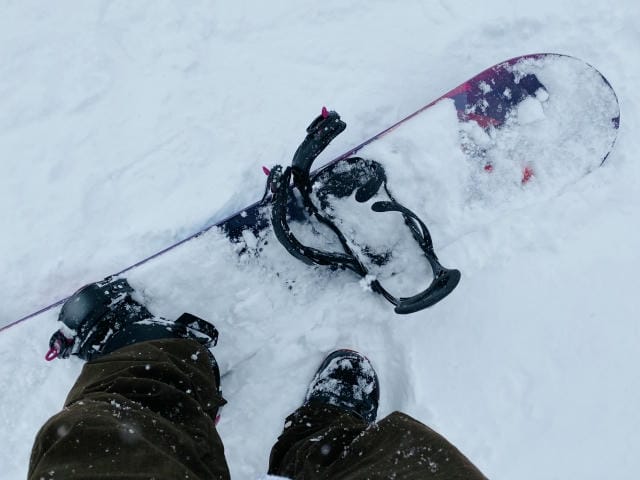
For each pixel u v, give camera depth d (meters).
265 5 2.40
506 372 2.19
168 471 1.09
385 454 1.29
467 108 2.21
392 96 2.36
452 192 2.20
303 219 2.13
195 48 2.38
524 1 2.39
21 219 2.26
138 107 2.34
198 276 2.09
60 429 1.15
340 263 2.05
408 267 2.20
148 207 2.27
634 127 2.37
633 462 2.16
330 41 2.38
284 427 2.05
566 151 2.28
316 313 2.17
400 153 2.14
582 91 2.25
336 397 2.07
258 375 2.18
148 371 1.52
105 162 2.31
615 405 2.19
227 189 2.28
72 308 1.89
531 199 2.28
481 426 2.15
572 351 2.22
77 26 2.37
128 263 2.22
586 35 2.40
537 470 2.13
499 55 2.38
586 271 2.27
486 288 2.24
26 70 2.35
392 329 2.21
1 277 2.22
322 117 1.83
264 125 2.34
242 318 2.13
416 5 2.40
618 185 2.33
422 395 2.15
